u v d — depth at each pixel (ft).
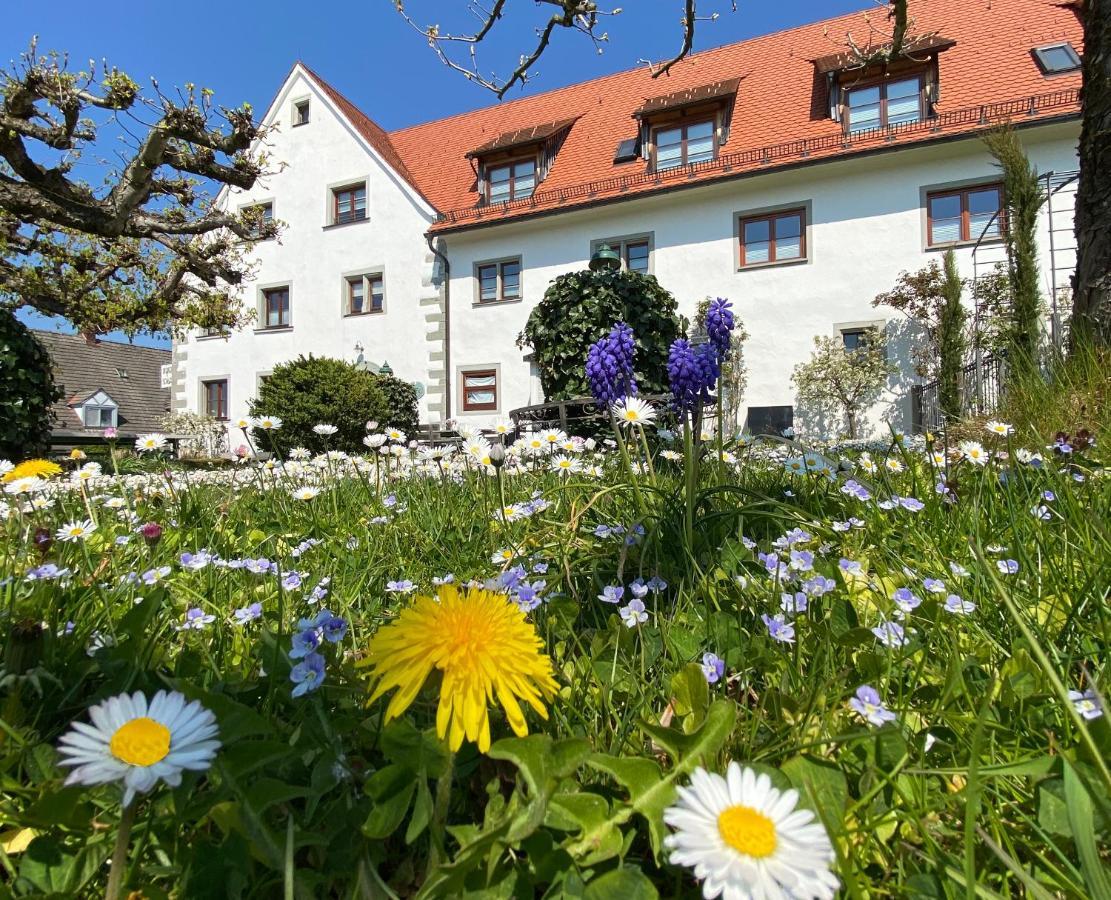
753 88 52.95
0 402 22.91
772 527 5.94
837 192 44.73
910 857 2.29
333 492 9.59
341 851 2.23
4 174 27.58
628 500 7.11
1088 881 1.82
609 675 3.44
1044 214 39.40
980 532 5.41
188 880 2.05
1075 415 10.59
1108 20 12.55
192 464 29.91
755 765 2.23
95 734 1.77
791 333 45.68
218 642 4.08
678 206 48.91
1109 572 4.21
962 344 37.83
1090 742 2.18
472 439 8.04
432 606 2.22
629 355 7.09
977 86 44.42
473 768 2.61
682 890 2.19
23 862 2.15
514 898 1.97
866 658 3.31
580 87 65.16
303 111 62.54
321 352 60.34
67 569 4.91
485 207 56.49
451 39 14.26
